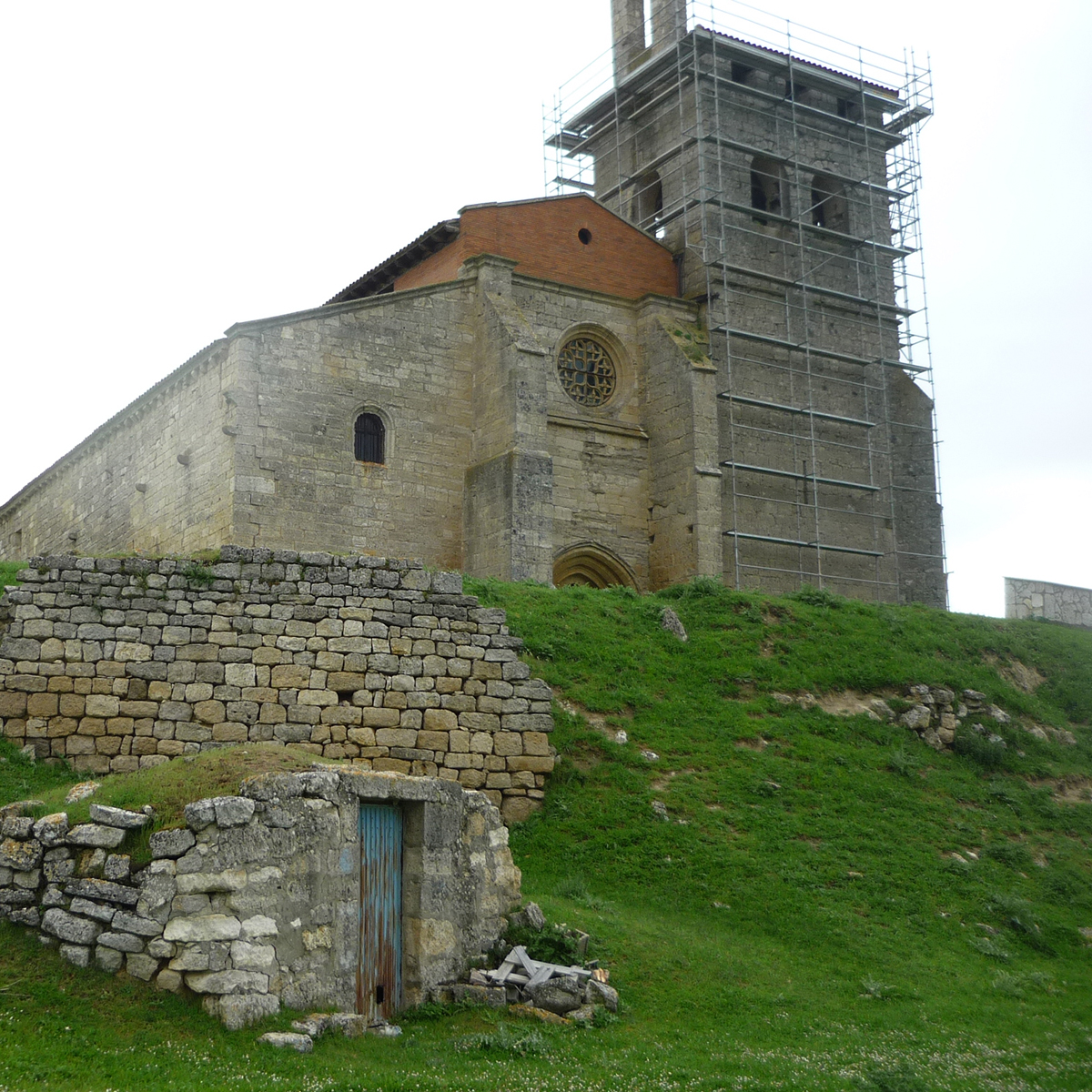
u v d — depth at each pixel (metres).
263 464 34.31
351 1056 11.92
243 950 12.26
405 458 37.06
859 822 22.88
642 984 15.51
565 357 42.06
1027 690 31.50
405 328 37.69
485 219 40.81
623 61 50.25
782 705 26.98
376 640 21.06
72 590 19.59
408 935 14.02
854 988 16.91
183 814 12.70
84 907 12.39
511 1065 12.30
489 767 21.33
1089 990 18.38
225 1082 10.73
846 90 49.56
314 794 13.28
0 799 17.41
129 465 41.44
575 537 40.47
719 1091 12.23
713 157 45.59
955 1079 13.50
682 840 20.77
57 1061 10.78
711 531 40.22
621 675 26.34
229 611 20.30
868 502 46.56
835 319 47.50
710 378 41.38
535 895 17.81
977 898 20.98
